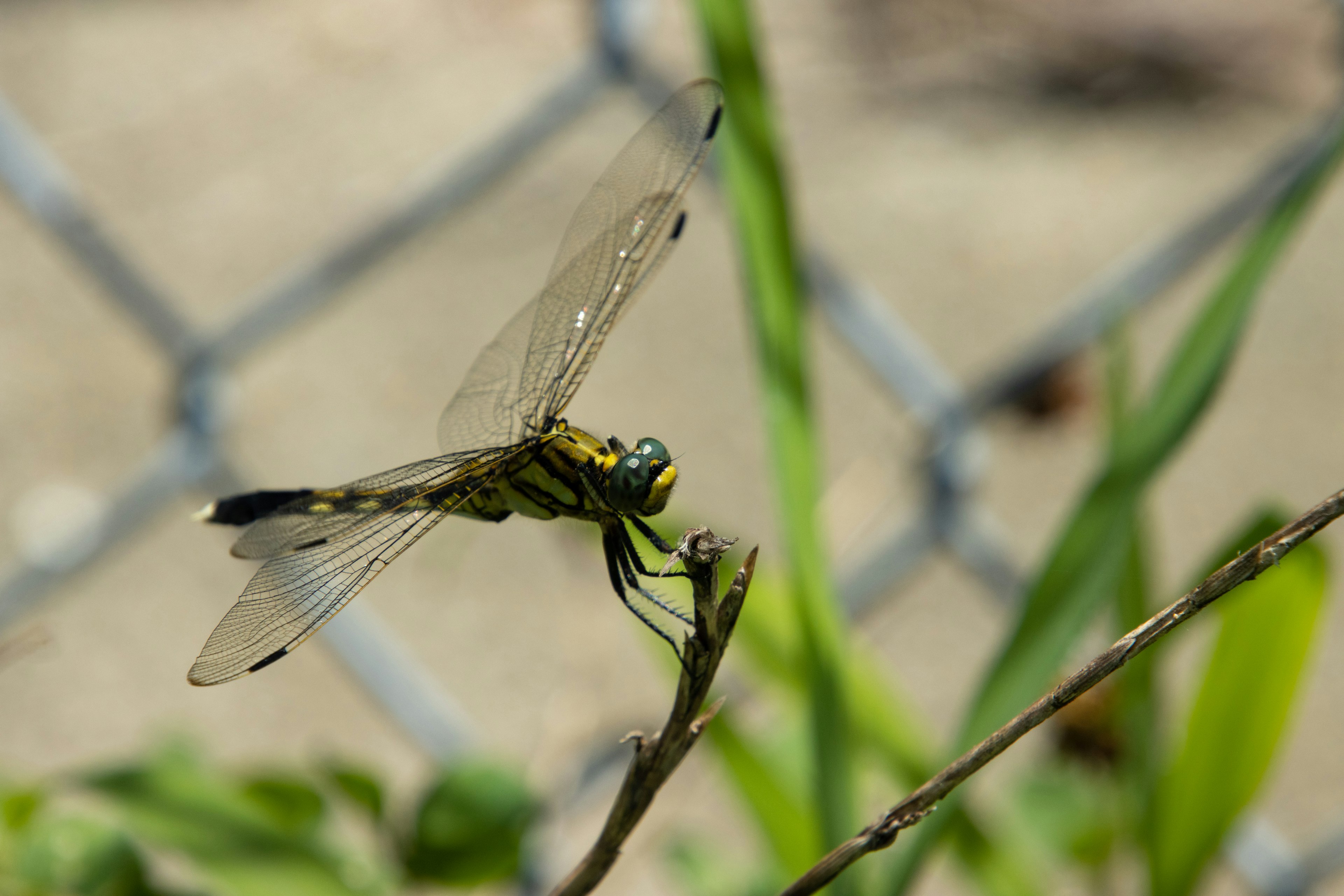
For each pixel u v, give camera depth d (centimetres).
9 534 158
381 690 138
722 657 125
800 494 131
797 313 131
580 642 137
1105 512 130
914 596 162
